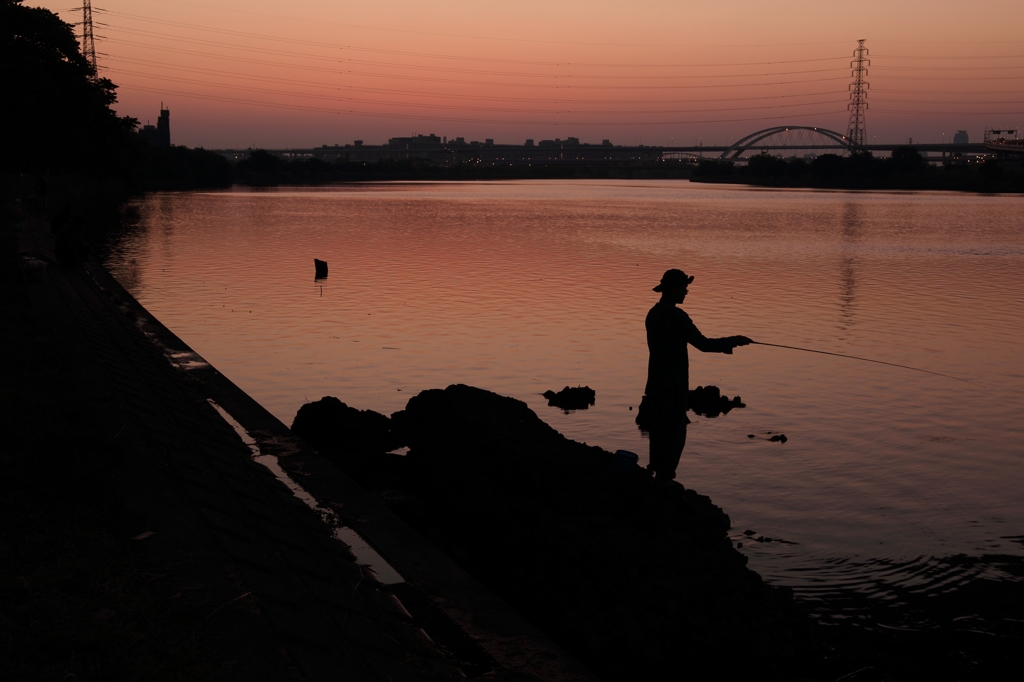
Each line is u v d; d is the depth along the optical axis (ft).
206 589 14.44
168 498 18.56
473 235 150.10
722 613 19.97
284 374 47.19
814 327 63.21
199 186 468.75
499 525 24.71
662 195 393.70
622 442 36.11
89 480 18.66
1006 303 75.25
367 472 30.91
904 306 73.46
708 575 21.15
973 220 201.57
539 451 27.94
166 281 85.61
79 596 13.50
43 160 139.33
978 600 22.44
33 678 11.07
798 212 238.48
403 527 22.82
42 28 134.62
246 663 12.36
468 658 16.55
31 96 127.75
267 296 76.43
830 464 33.53
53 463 19.69
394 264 103.71
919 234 157.89
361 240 137.49
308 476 26.63
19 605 12.96
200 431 28.43
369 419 35.78
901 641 20.36
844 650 19.93
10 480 18.30
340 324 62.85
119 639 12.30
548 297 77.25
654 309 26.35
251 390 43.68
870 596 22.66
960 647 20.12
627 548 21.59
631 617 19.44
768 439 36.78
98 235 141.79
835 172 535.19
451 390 33.53
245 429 31.55
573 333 59.93
